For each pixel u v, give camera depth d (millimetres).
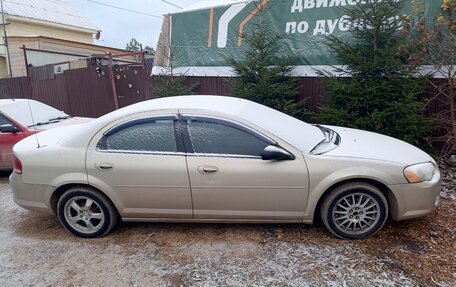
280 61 6738
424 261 2967
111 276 2982
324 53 6316
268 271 2936
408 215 3266
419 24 5137
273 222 3443
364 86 5344
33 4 19531
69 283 2914
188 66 7879
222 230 3664
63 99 10461
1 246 3572
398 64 5129
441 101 5480
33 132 5484
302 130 3695
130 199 3461
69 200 3594
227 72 7430
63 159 3512
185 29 7875
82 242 3582
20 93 11672
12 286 2910
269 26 6820
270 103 6363
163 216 3514
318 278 2811
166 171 3344
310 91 6547
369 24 5332
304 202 3295
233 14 7227
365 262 2984
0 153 5555
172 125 3455
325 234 3479
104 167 3420
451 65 5020
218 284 2803
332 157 3268
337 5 6102
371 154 3340
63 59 14383
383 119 5152
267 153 3211
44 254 3383
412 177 3199
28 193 3641
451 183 4633
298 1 6473
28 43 15648
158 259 3203
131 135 3486
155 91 7789
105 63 10852
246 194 3305
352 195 3279
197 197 3365
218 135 3389
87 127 3617
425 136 5332
